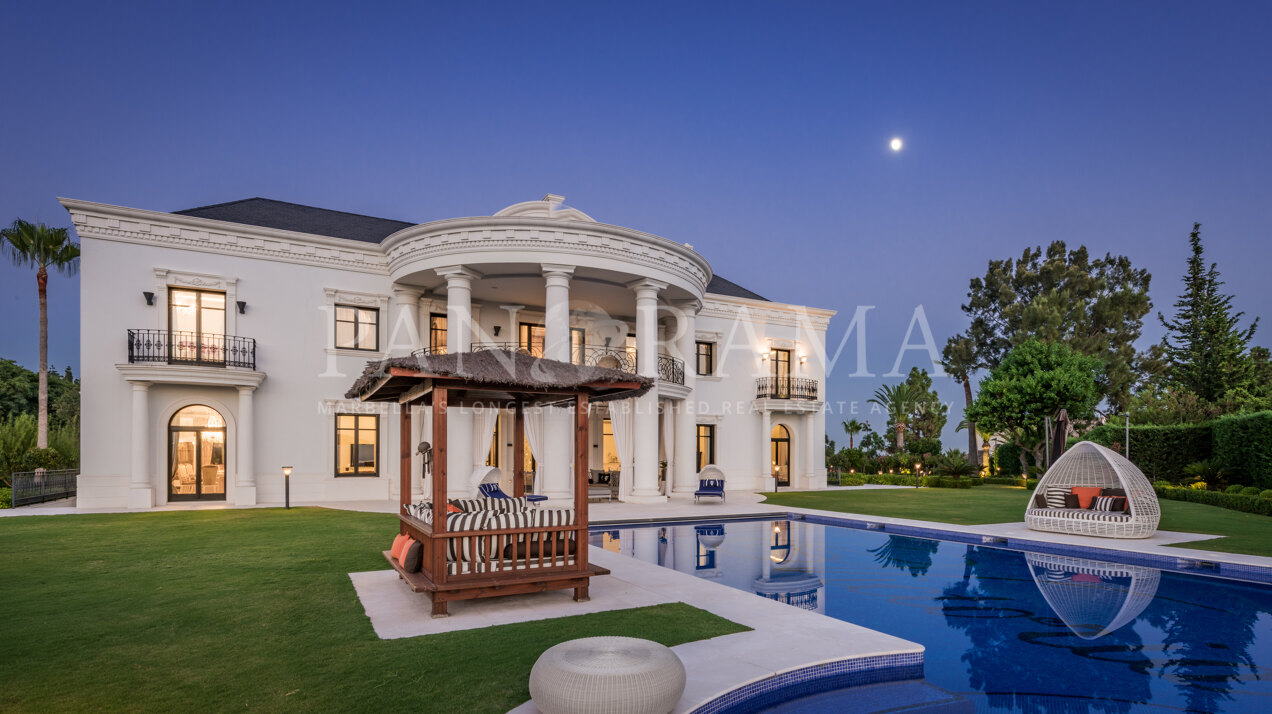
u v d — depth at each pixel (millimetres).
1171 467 23000
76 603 6773
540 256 17516
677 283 19906
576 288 20297
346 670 4812
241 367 17469
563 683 3693
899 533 13836
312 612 6453
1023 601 7875
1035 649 6055
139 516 14391
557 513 7082
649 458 19203
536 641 5508
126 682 4582
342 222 21531
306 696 4320
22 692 4395
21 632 5777
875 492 24875
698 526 14961
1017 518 15336
